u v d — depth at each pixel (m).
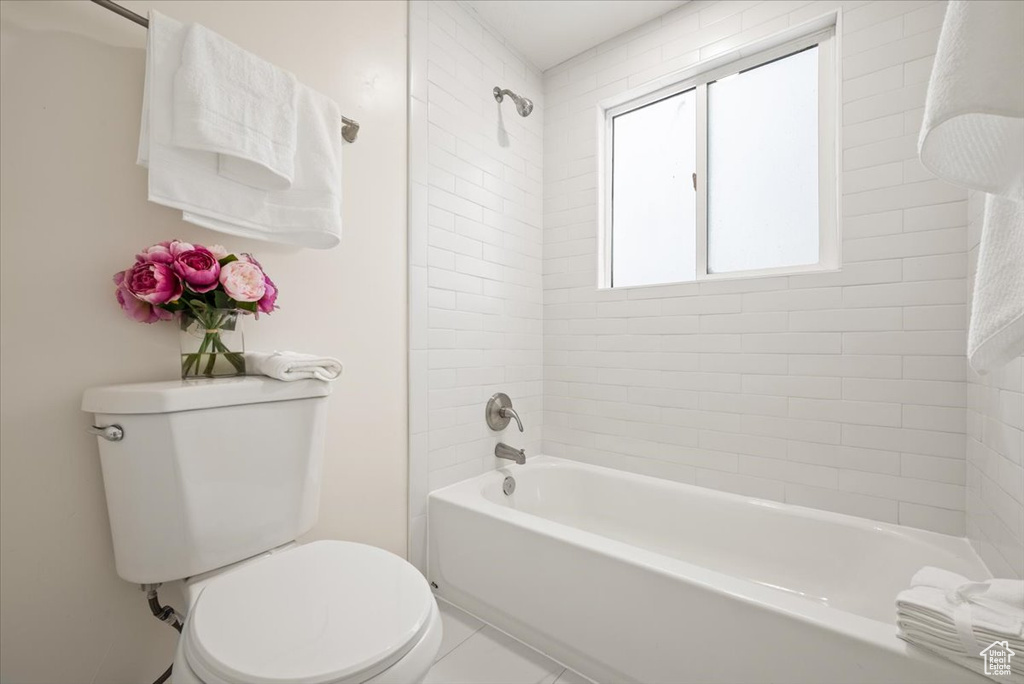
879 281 1.48
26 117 0.85
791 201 1.78
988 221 0.57
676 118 2.09
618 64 2.12
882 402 1.47
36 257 0.86
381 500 1.54
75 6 0.91
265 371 1.03
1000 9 0.43
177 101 0.94
